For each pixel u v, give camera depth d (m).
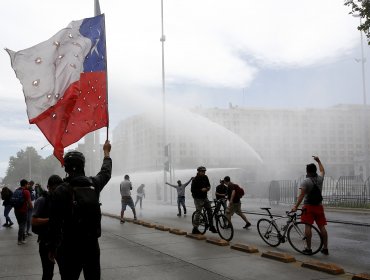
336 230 12.70
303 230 8.72
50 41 5.36
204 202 11.30
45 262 5.45
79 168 4.01
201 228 11.91
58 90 5.25
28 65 5.22
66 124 5.21
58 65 5.33
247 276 6.51
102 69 5.63
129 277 6.56
